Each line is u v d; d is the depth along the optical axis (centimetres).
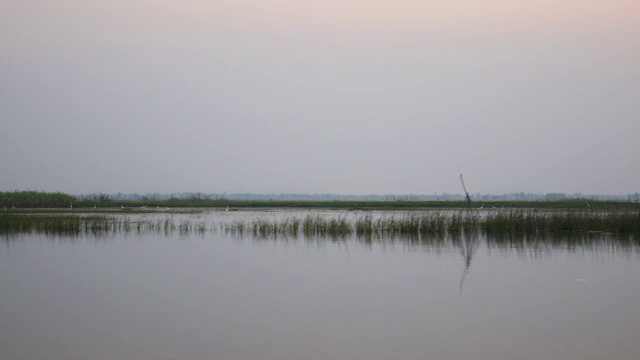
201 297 2025
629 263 2722
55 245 3575
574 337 1538
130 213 7100
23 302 1955
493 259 2878
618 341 1502
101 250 3319
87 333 1582
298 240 3878
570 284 2228
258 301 1959
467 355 1399
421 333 1576
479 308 1850
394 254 3097
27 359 1373
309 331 1596
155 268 2659
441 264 2727
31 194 8900
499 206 8094
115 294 2080
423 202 9675
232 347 1461
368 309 1842
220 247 3466
